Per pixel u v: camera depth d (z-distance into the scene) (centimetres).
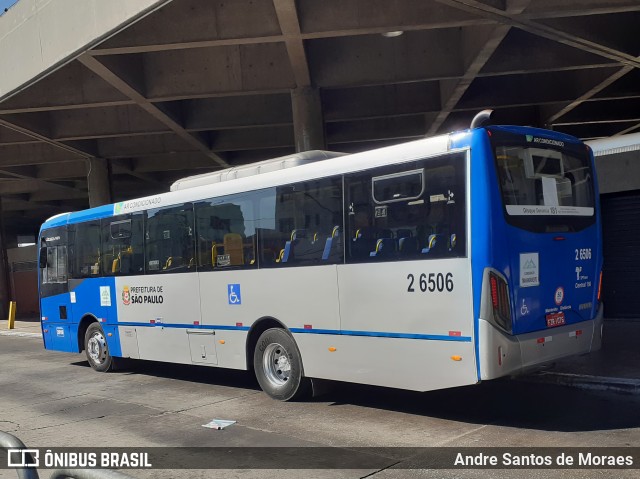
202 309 963
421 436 652
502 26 1300
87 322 1266
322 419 745
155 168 2797
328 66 1628
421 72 1597
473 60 1486
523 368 644
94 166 2475
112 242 1158
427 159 680
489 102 1948
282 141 2338
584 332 718
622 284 1332
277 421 749
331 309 773
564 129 2619
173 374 1148
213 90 1645
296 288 816
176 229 1012
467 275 635
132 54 1605
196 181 1010
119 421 798
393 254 704
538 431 645
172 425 761
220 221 933
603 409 720
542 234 677
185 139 2202
